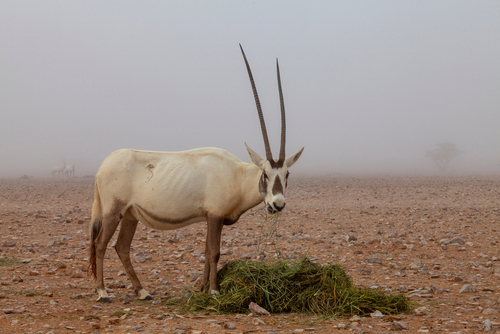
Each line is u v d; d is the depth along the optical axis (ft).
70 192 173.37
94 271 38.96
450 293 39.14
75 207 115.85
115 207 39.45
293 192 168.25
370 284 42.83
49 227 80.23
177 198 38.63
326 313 33.22
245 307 34.88
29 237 69.77
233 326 29.19
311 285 35.86
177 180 38.83
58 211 105.09
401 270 49.44
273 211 35.29
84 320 30.60
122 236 40.91
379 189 181.16
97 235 39.88
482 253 57.62
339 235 73.36
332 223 86.74
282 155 36.60
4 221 86.07
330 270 37.14
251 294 35.14
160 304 36.99
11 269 48.16
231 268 39.09
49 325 28.78
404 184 217.15
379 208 111.45
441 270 48.83
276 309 34.40
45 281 43.60
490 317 31.22
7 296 36.47
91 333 27.50
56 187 213.05
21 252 58.23
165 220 39.34
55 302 34.94
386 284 42.93
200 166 39.24
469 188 176.86
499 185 192.34
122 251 40.55
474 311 32.96
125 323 30.17
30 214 97.30
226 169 39.01
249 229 79.92
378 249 61.72
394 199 136.15
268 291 35.40
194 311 34.53
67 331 27.78
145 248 63.16
